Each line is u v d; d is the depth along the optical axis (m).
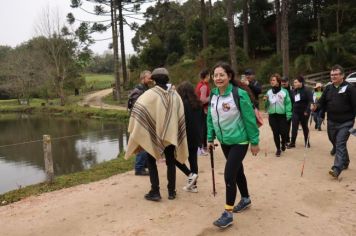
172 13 47.12
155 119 5.38
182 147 5.57
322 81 27.47
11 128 24.08
